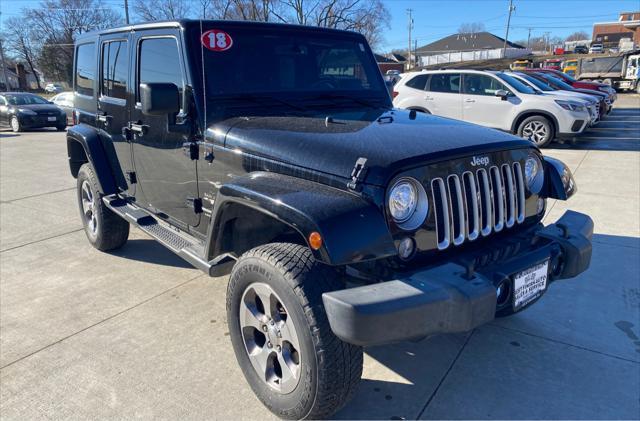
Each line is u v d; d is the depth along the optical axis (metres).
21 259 4.62
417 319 2.01
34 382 2.77
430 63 72.00
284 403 2.38
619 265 4.25
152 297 3.81
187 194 3.23
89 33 4.52
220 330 3.32
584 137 12.47
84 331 3.31
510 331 3.29
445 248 2.35
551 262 2.63
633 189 6.79
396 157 2.21
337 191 2.22
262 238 2.72
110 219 4.47
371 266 2.30
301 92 3.35
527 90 10.78
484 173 2.48
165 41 3.21
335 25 35.59
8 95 18.50
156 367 2.90
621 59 33.19
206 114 2.94
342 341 2.16
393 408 2.56
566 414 2.51
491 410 2.54
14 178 8.44
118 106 3.90
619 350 3.05
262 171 2.57
